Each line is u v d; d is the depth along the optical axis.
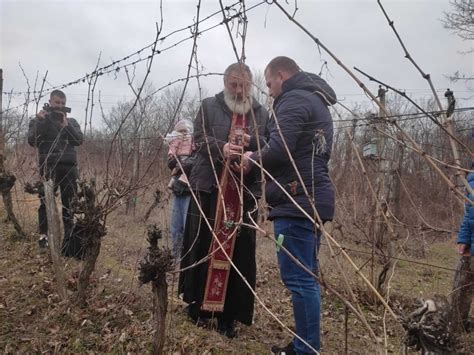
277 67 2.54
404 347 1.62
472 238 3.35
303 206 2.32
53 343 2.79
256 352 2.96
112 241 5.16
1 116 5.07
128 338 2.88
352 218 3.86
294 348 2.49
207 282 3.01
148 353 2.73
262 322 3.53
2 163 5.05
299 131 2.32
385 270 4.06
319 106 2.40
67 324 3.03
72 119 4.58
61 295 3.29
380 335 3.50
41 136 4.48
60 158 4.30
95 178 3.28
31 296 3.43
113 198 3.19
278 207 2.41
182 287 3.27
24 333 2.91
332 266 4.35
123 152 3.26
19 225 5.13
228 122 3.00
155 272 2.34
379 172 3.74
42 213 4.75
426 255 5.48
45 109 4.48
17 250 4.68
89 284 3.56
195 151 3.11
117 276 4.04
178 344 2.84
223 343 2.96
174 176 3.90
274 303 4.06
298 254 2.37
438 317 1.42
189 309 3.20
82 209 3.19
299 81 2.44
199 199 3.04
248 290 3.08
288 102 2.37
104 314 3.16
